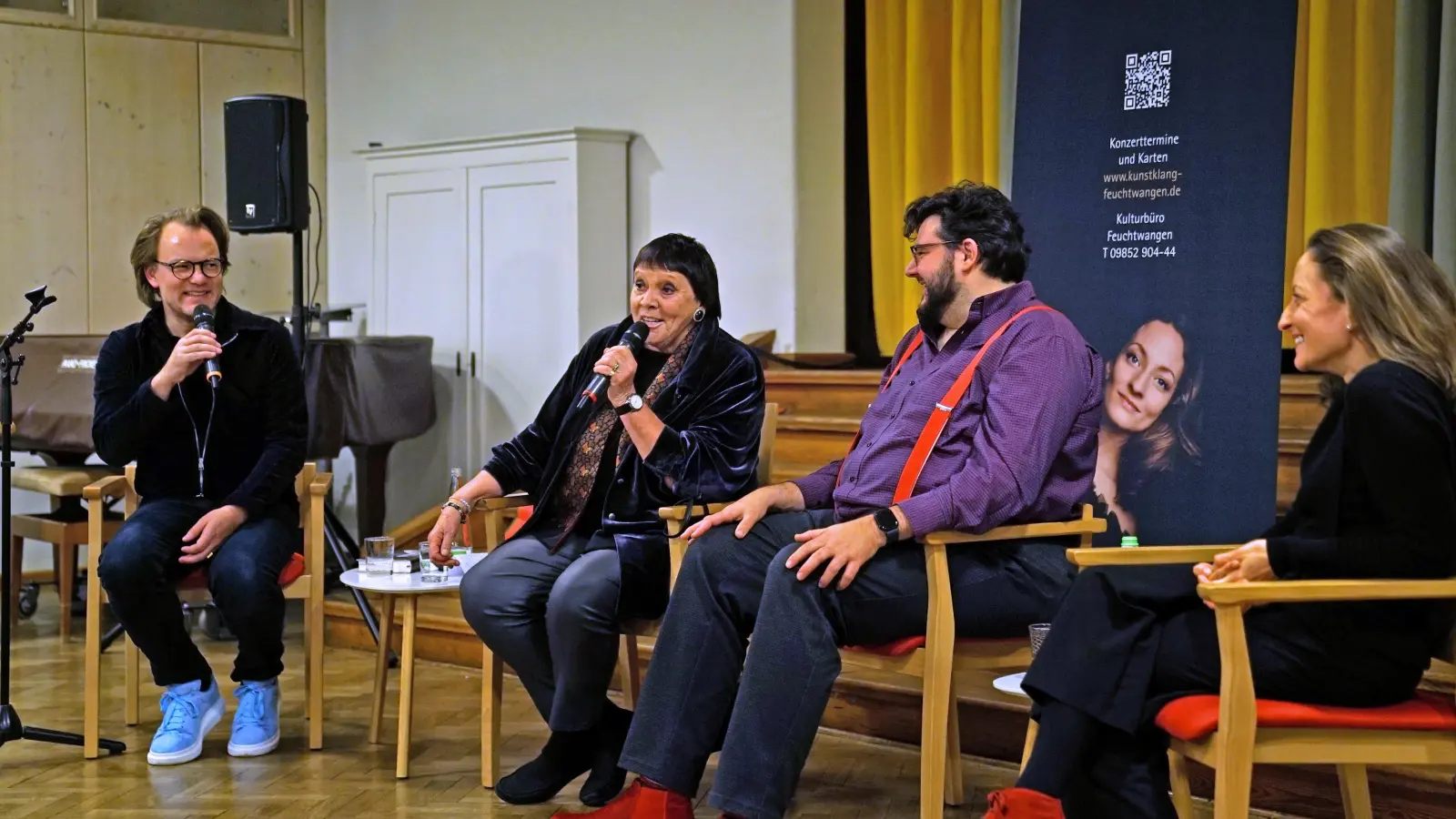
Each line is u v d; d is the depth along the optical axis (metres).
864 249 5.47
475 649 4.29
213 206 6.53
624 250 5.67
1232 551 2.12
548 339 5.64
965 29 4.91
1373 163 4.07
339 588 5.08
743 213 5.37
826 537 2.47
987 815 2.15
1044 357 2.58
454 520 3.17
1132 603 2.19
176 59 6.40
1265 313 3.10
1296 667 2.06
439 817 2.89
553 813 2.87
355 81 6.57
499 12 6.05
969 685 3.37
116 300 6.36
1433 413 2.01
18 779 3.14
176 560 3.28
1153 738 2.17
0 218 6.10
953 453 2.62
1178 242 3.20
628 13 5.66
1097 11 3.32
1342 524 2.10
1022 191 3.40
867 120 5.25
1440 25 3.90
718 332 3.08
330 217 6.68
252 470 3.42
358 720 3.69
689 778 2.53
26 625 4.98
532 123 5.98
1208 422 3.14
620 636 3.11
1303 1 4.18
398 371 5.48
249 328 3.44
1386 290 2.07
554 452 3.14
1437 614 2.07
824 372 4.70
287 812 2.92
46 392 4.97
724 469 2.90
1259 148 3.12
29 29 6.11
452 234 5.90
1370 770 2.72
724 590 2.59
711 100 5.44
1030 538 2.64
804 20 5.20
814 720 2.46
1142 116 3.25
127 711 3.62
